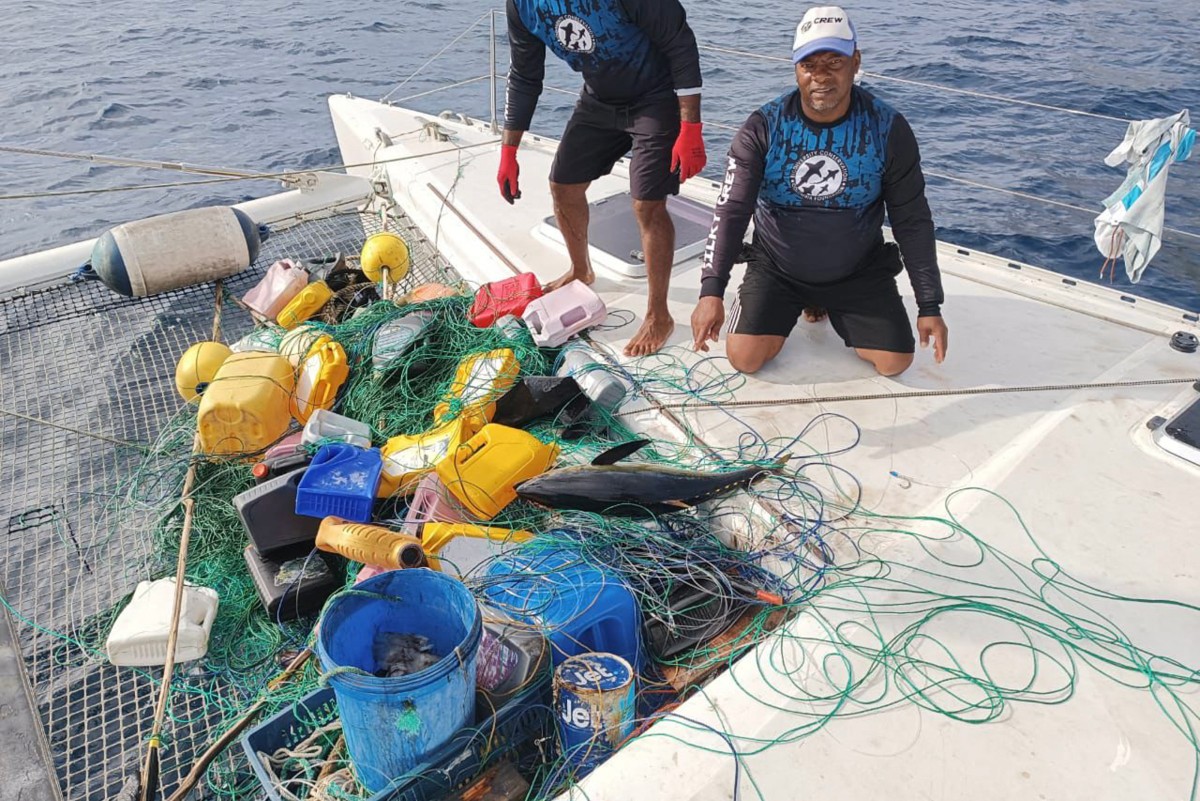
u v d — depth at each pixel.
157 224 4.99
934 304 3.47
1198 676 2.46
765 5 18.48
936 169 9.54
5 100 13.12
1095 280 7.28
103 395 4.70
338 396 4.02
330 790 2.35
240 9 19.11
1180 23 16.19
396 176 6.11
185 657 3.00
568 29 3.59
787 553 2.98
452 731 2.24
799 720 2.37
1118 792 2.18
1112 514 3.03
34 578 3.54
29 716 2.87
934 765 2.24
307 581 3.10
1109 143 10.27
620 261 4.67
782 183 3.49
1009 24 16.27
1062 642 2.57
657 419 3.65
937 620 2.66
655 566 2.97
